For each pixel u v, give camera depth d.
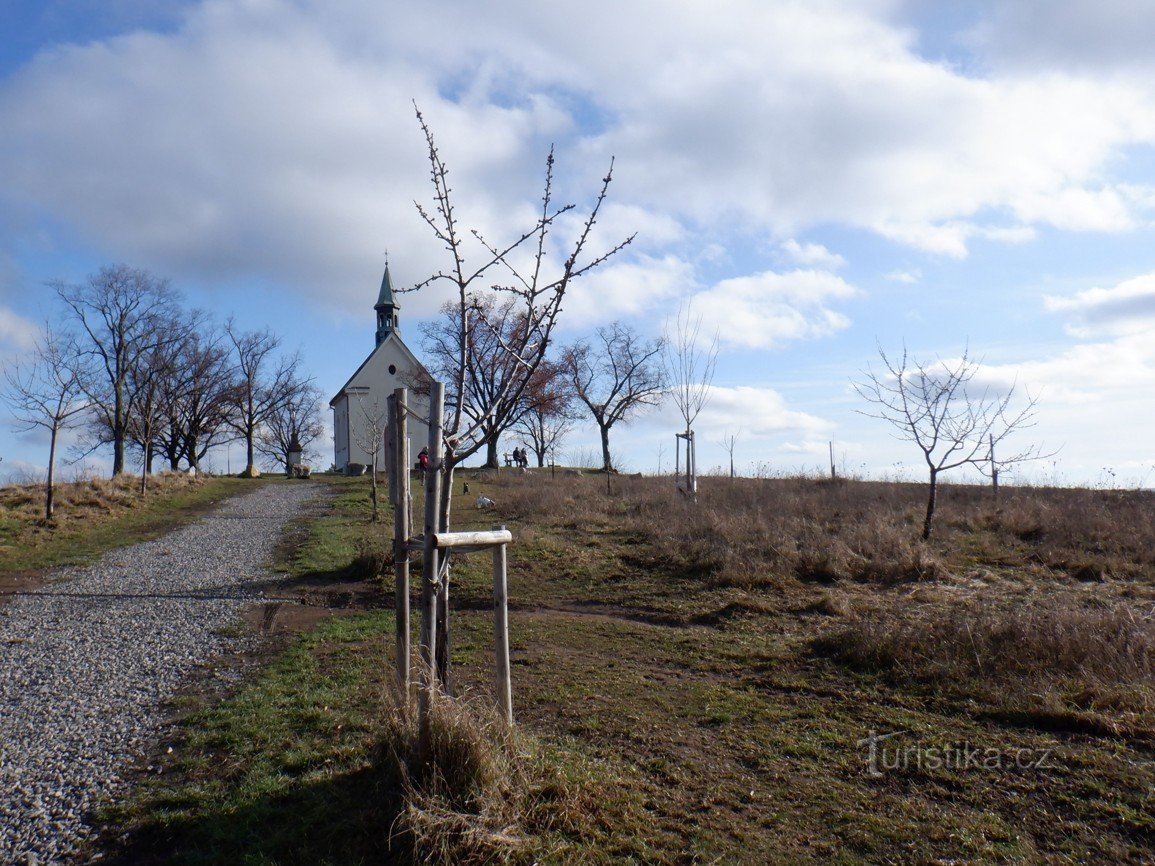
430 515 4.20
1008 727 5.45
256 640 8.59
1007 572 11.45
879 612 8.97
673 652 7.74
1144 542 12.70
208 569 13.56
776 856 3.81
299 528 19.50
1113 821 4.10
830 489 22.23
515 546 13.85
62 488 23.17
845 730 5.47
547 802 4.09
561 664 7.28
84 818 4.38
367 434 46.78
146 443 27.78
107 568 13.71
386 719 4.49
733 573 10.93
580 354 49.94
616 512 19.09
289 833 4.00
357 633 8.66
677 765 4.88
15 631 9.18
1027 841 3.95
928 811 4.27
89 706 6.38
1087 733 5.28
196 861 3.86
